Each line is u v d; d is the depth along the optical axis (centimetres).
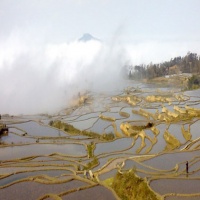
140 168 4231
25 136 7181
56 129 7994
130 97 11900
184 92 12888
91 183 3572
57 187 3503
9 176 4144
